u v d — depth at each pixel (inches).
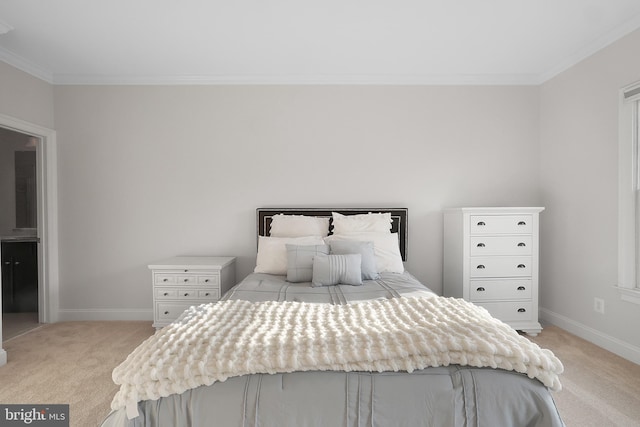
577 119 133.1
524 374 57.1
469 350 57.4
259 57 135.4
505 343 59.2
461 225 136.0
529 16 107.3
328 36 119.3
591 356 113.3
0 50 127.1
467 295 134.9
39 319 150.4
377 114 154.6
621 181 113.8
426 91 154.6
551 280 148.3
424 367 56.7
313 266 115.5
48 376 101.1
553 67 144.7
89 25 111.9
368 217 145.0
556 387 54.8
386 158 154.9
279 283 118.0
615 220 117.0
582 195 131.1
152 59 137.1
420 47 127.5
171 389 53.7
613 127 117.6
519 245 135.4
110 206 154.2
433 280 155.9
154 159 154.1
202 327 68.6
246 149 154.2
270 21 109.7
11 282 162.2
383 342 59.5
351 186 154.7
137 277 154.8
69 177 153.6
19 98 136.7
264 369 55.1
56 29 114.4
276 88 154.1
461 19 109.0
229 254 154.9
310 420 53.8
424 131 154.8
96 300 154.8
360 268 115.7
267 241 137.5
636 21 107.9
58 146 153.5
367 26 112.8
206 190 154.6
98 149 153.6
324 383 55.1
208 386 54.7
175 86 153.6
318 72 150.1
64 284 154.3
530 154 155.4
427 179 155.0
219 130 154.2
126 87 153.5
